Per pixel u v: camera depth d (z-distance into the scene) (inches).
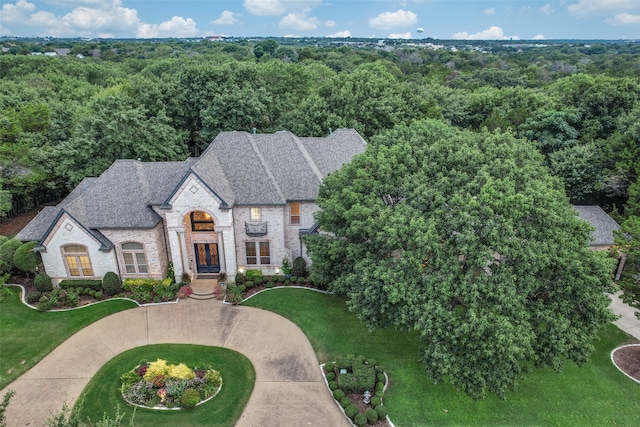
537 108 2568.9
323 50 7219.5
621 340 1152.2
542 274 905.5
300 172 1432.1
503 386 807.7
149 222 1275.8
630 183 1582.2
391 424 858.8
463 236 824.9
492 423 869.2
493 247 839.1
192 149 2564.0
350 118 2156.7
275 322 1180.5
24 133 1902.1
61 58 5157.5
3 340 1082.1
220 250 1336.1
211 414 880.3
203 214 1316.4
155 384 930.7
